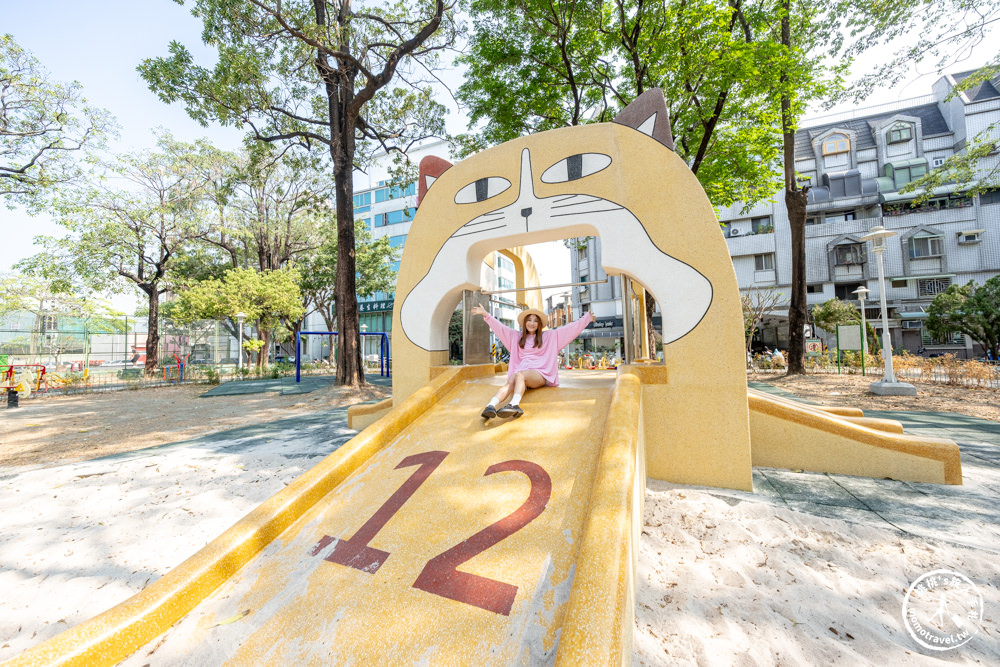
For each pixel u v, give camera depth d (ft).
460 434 11.50
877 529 9.73
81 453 19.06
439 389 14.38
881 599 7.41
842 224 83.25
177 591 6.67
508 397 13.25
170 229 65.00
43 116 47.26
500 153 15.46
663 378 12.89
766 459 14.40
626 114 13.93
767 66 27.09
